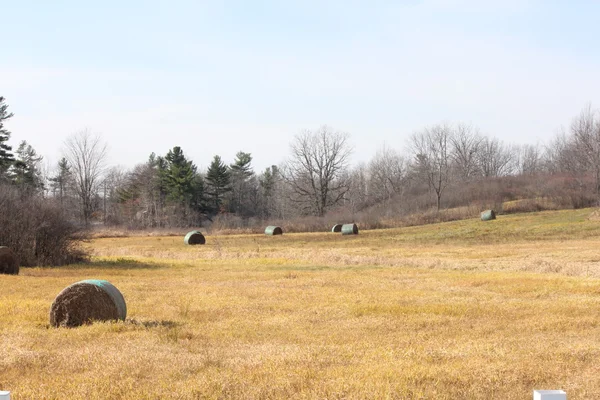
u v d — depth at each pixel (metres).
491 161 125.69
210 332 12.44
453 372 8.96
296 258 37.31
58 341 11.50
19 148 111.19
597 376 8.91
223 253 40.34
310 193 102.56
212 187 113.94
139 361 9.67
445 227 63.12
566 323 13.41
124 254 43.16
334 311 15.32
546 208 73.38
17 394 7.96
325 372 8.98
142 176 111.62
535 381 8.72
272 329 12.93
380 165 114.62
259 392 8.02
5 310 15.16
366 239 56.72
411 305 16.33
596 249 38.97
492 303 16.75
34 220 32.69
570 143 103.00
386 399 7.68
